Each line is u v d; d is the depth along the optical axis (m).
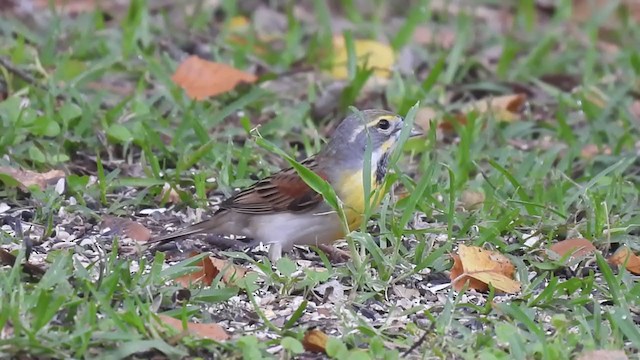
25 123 13.04
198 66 14.87
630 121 14.88
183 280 10.22
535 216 11.84
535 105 15.81
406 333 9.45
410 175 13.34
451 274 10.55
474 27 18.72
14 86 14.37
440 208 11.96
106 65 14.95
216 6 18.53
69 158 13.03
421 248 10.83
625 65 16.98
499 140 14.47
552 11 20.06
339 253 11.46
